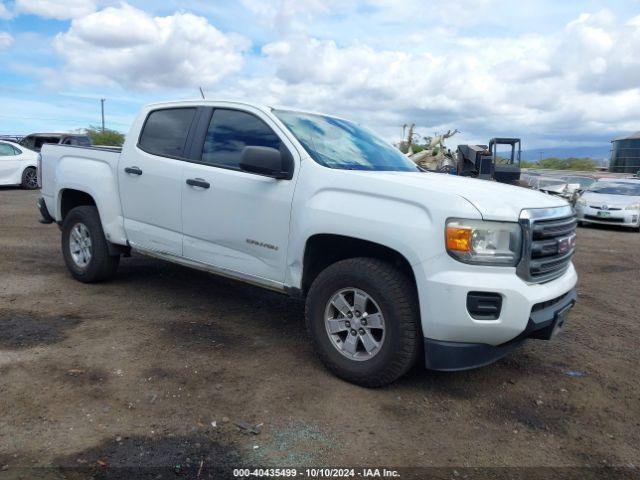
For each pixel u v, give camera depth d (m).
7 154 16.95
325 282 3.78
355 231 3.61
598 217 15.51
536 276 3.51
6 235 8.59
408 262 3.43
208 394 3.47
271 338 4.53
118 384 3.52
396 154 5.04
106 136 44.59
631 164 65.75
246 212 4.25
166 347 4.18
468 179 4.38
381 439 3.09
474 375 4.03
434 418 3.36
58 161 6.05
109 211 5.36
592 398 3.78
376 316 3.59
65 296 5.34
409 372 4.01
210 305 5.33
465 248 3.28
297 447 2.95
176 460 2.77
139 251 5.21
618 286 7.47
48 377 3.55
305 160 4.01
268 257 4.17
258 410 3.31
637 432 3.36
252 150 3.89
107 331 4.45
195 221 4.62
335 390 3.63
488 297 3.29
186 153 4.77
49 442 2.85
